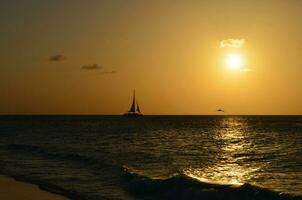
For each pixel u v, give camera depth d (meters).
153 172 29.16
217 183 20.91
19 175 27.91
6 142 58.84
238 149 48.84
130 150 45.91
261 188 19.17
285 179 26.56
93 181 25.14
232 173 29.28
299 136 75.62
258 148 50.47
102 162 33.38
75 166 31.97
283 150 47.81
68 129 103.00
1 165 33.06
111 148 48.34
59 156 38.66
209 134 81.81
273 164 34.66
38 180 25.78
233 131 95.25
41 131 92.06
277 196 18.14
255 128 112.94
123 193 21.58
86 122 172.62
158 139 65.75
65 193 21.70
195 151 45.72
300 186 23.80
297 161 36.78
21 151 44.25
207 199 19.14
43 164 33.41
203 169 31.23
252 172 29.77
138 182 22.92
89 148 48.06
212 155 41.62
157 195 21.02
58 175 27.67
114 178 26.00
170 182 21.86
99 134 79.75
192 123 163.88
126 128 110.88
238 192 19.11
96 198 20.44
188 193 20.09
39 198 20.59
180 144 55.62
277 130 100.25
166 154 41.94
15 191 22.42
